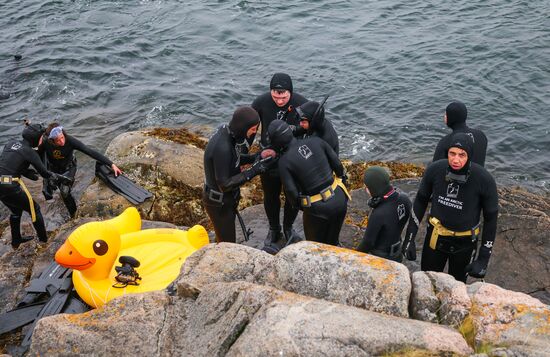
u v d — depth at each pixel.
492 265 6.45
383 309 3.74
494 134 12.27
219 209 6.07
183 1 19.92
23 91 14.72
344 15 18.16
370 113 13.31
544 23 16.38
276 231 6.91
